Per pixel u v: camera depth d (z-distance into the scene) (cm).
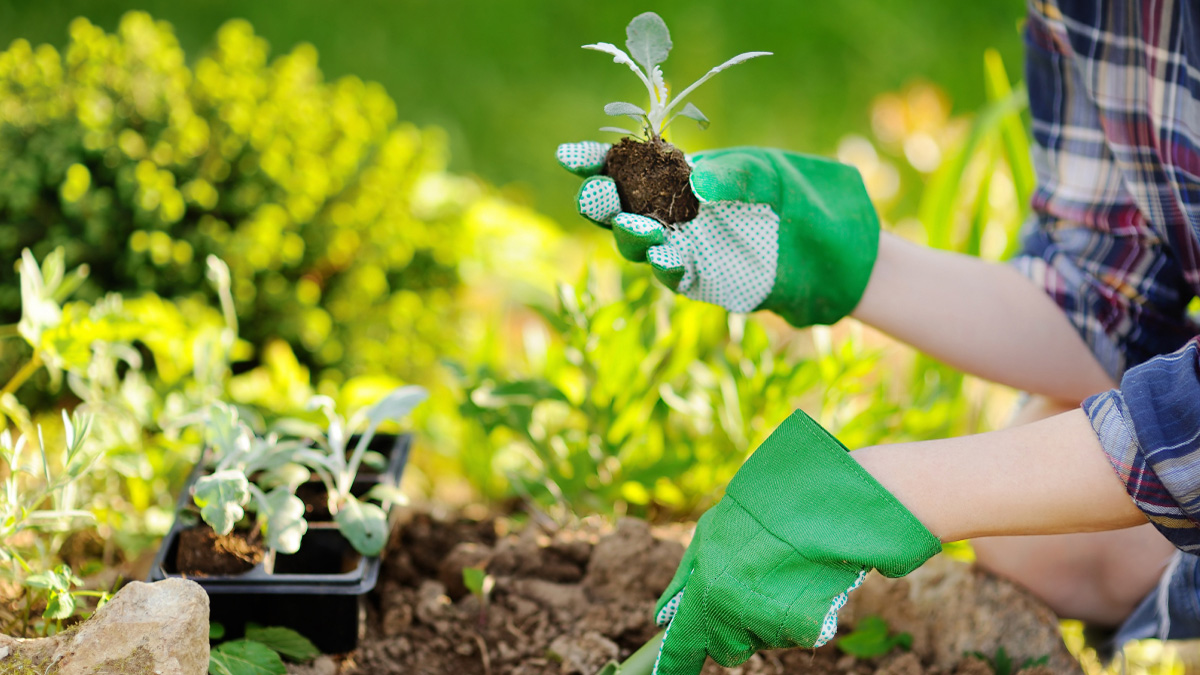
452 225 256
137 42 223
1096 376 162
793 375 188
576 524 185
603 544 172
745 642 142
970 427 205
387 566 172
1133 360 161
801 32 456
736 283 155
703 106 406
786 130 399
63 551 172
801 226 155
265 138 226
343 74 411
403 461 174
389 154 242
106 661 141
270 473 161
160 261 207
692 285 155
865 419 190
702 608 141
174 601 144
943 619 167
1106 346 161
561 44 447
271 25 429
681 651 143
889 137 299
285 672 151
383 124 250
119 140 211
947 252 164
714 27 458
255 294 223
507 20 455
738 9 470
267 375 216
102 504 175
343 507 159
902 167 372
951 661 166
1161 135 152
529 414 187
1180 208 154
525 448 202
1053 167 165
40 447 157
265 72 242
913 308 160
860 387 193
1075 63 159
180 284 214
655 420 190
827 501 140
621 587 171
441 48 436
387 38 435
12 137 208
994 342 161
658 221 149
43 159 207
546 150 388
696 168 150
